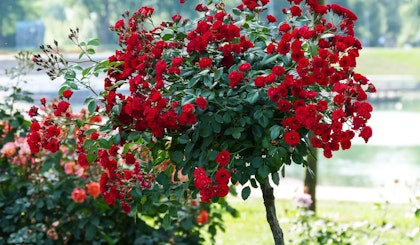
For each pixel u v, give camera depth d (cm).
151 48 376
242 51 371
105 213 608
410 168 1387
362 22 6444
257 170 364
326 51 349
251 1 387
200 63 350
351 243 621
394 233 729
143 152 433
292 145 354
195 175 348
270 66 370
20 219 601
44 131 384
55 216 597
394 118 2336
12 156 598
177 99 363
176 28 383
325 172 1368
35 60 380
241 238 762
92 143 377
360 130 355
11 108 604
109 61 384
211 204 632
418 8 6512
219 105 356
